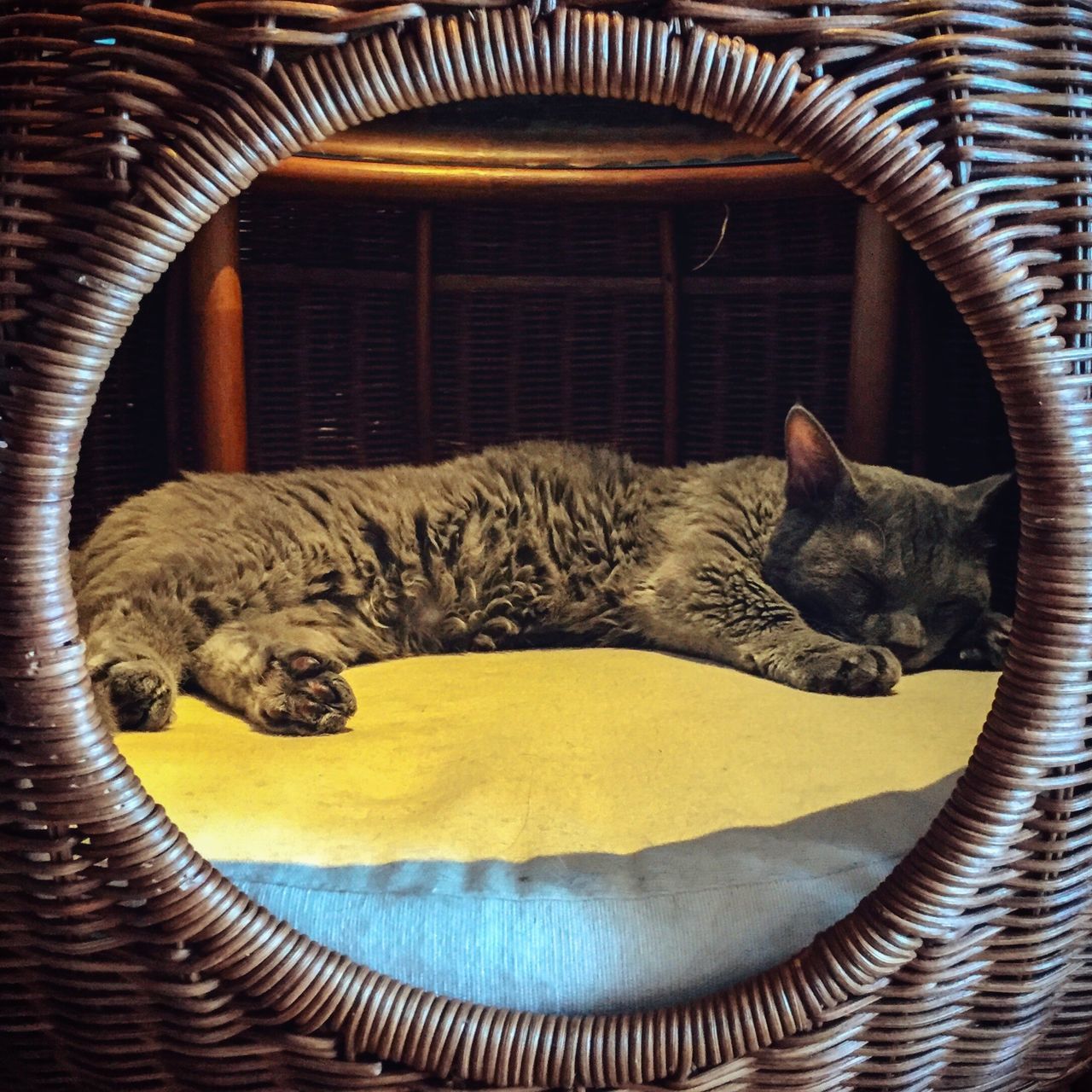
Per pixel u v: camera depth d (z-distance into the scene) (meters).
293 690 0.52
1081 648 0.37
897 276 0.70
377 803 0.45
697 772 0.47
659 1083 0.37
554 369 0.79
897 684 0.60
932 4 0.36
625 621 0.69
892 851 0.42
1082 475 0.36
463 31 0.34
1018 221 0.37
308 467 0.75
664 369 0.78
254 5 0.33
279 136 0.34
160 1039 0.37
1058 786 0.38
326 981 0.36
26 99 0.34
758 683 0.59
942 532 0.63
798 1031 0.37
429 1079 0.37
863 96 0.36
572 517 0.69
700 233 0.77
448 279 0.76
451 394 0.78
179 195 0.34
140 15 0.33
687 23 0.35
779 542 0.65
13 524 0.33
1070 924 0.39
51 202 0.34
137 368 0.71
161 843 0.35
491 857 0.41
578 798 0.45
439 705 0.55
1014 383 0.37
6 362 0.34
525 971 0.38
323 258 0.74
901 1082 0.40
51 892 0.35
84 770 0.34
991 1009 0.40
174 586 0.57
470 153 0.69
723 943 0.39
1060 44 0.38
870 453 0.71
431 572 0.66
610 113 0.71
